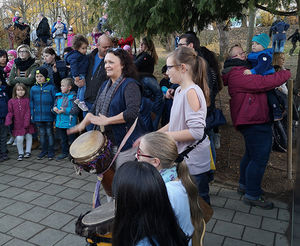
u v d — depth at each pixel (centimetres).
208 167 269
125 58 279
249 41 1096
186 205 151
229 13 461
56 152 559
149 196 123
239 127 344
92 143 253
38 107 511
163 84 467
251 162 344
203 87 255
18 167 491
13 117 519
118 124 273
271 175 422
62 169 479
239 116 332
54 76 534
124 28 405
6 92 577
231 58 357
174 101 255
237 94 333
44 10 2288
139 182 123
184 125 246
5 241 300
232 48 359
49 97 512
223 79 356
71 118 504
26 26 1248
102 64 410
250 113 326
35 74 553
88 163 244
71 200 379
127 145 270
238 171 436
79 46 443
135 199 122
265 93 329
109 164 256
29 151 535
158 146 163
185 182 160
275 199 365
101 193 397
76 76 449
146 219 124
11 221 335
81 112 563
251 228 310
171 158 163
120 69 278
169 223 131
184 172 164
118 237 127
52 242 297
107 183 267
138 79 288
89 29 1655
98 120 270
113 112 277
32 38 1401
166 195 129
